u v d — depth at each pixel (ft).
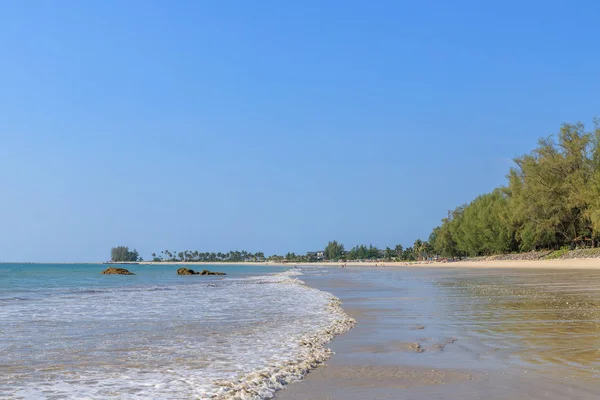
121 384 27.81
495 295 83.05
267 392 25.23
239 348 39.19
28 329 51.62
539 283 115.96
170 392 25.99
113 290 131.75
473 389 24.66
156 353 37.40
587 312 55.52
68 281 201.87
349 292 106.11
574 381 25.73
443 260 572.92
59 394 25.81
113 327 52.80
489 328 44.65
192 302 86.12
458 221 478.59
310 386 26.37
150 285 162.81
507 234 368.89
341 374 29.04
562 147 273.75
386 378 27.63
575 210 277.23
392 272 281.13
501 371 28.19
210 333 47.62
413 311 62.39
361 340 41.34
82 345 41.24
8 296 107.34
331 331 46.75
